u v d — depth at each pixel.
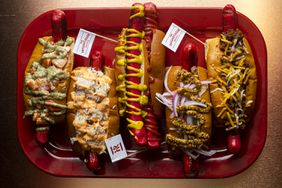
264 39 0.63
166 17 0.61
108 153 0.59
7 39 0.65
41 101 0.58
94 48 0.62
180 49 0.61
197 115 0.56
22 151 0.64
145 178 0.61
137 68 0.56
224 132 0.61
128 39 0.57
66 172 0.60
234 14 0.58
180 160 0.60
